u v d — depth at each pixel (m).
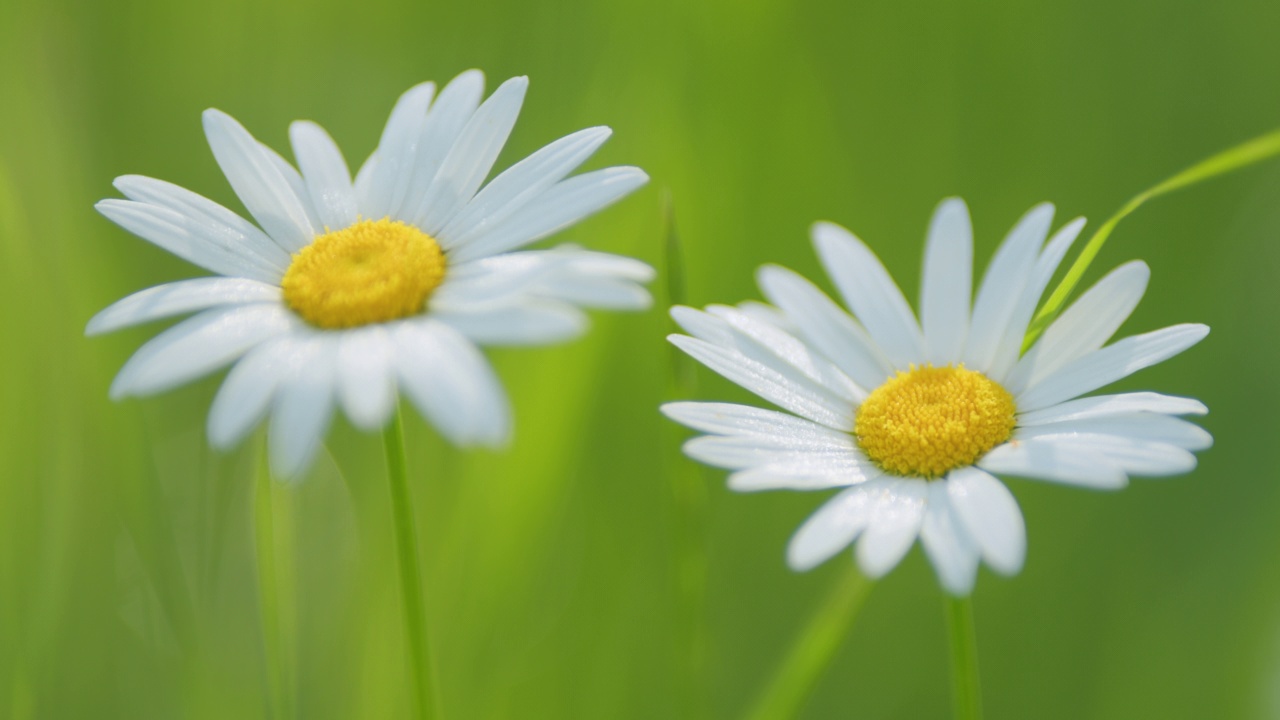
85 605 0.42
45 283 0.42
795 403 0.38
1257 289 0.47
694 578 0.40
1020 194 0.47
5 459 0.40
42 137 0.43
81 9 0.45
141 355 0.36
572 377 0.42
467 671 0.41
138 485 0.42
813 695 0.45
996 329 0.38
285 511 0.39
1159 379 0.47
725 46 0.46
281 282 0.37
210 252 0.38
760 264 0.46
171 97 0.46
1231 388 0.47
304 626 0.42
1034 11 0.48
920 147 0.48
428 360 0.36
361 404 0.36
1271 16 0.48
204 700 0.41
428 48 0.47
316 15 0.47
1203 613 0.45
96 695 0.42
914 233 0.47
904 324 0.39
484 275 0.37
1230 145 0.48
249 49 0.47
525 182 0.37
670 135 0.44
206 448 0.43
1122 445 0.36
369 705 0.41
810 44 0.48
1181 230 0.48
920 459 0.37
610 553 0.44
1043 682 0.45
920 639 0.45
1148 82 0.48
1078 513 0.46
